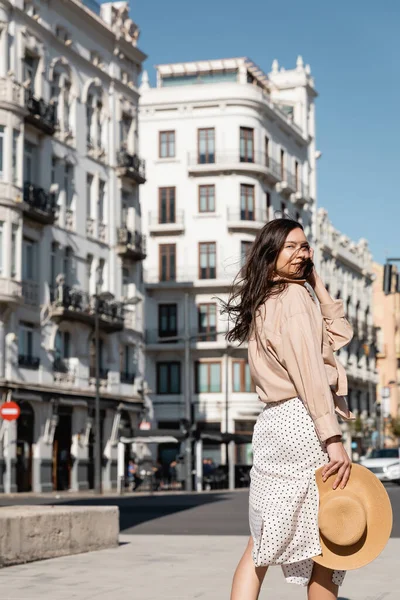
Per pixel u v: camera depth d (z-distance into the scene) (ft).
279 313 13.37
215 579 29.35
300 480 13.16
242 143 212.64
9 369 127.65
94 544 39.68
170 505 89.10
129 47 165.58
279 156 225.56
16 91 129.80
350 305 282.77
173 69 223.71
